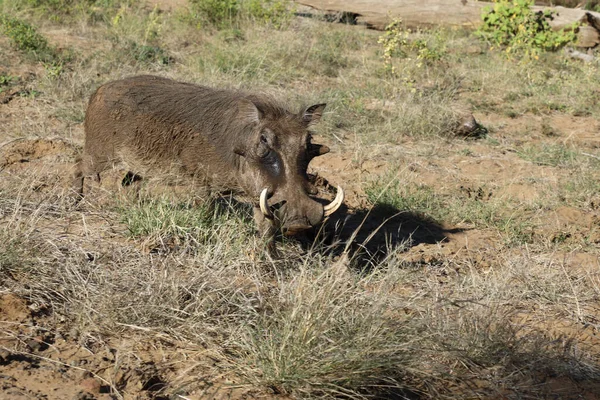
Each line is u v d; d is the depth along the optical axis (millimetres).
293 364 4922
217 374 5102
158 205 7637
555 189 10336
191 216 7598
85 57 14492
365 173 10617
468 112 13750
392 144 12031
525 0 18156
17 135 10797
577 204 9883
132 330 5562
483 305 5742
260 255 6918
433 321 5621
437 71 15773
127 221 7570
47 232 6902
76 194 8336
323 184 9922
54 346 5273
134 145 8023
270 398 4895
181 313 5719
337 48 16984
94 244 6941
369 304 5570
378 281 6758
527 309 6648
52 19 16516
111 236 7340
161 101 7918
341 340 5035
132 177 8727
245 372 5059
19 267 6070
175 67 14773
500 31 18219
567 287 7082
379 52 16922
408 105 13312
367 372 4988
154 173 8039
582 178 10578
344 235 8359
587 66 16859
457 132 12719
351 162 10953
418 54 16406
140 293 5770
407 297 6273
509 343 5645
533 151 12016
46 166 9562
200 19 17703
